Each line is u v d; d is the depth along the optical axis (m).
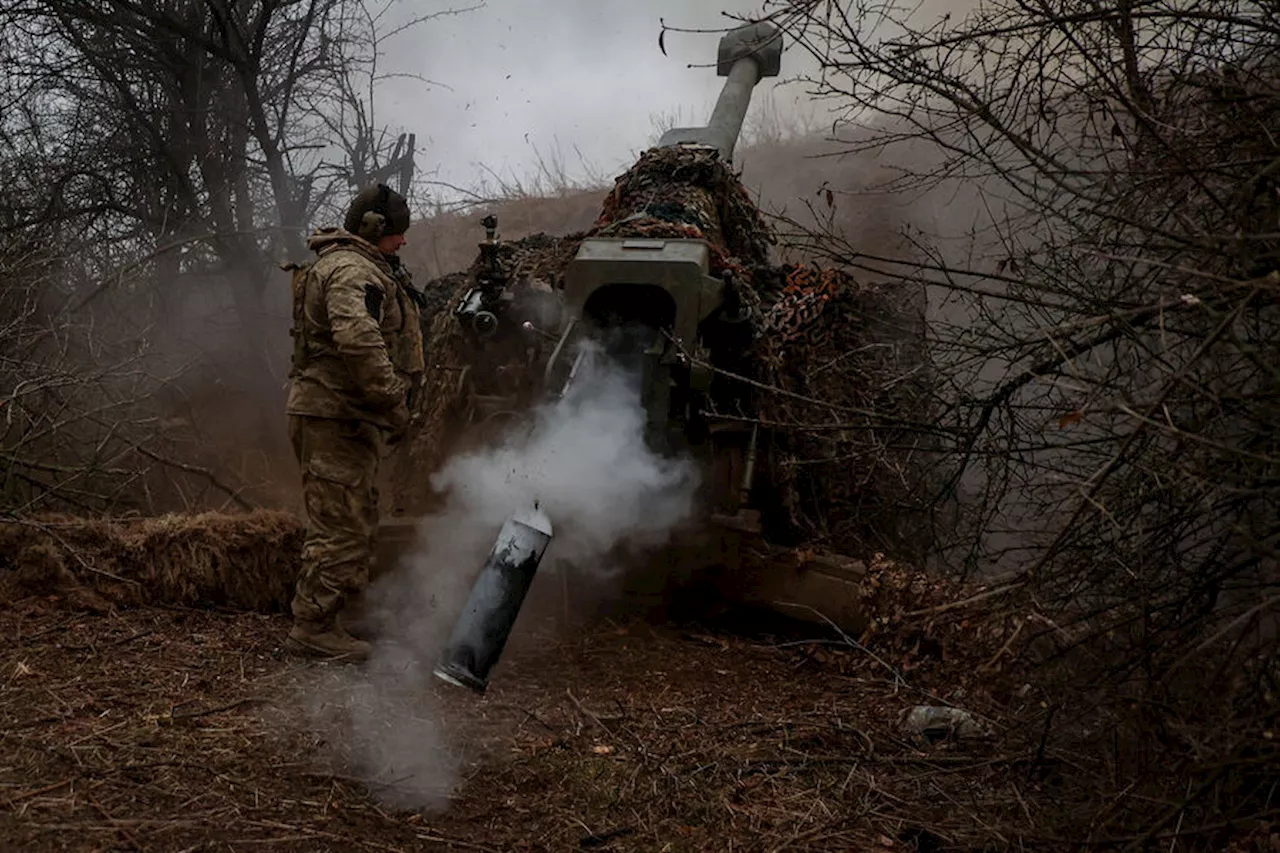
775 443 5.80
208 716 3.99
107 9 8.20
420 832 3.41
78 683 4.15
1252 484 2.98
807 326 5.92
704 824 3.64
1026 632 3.88
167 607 5.09
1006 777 3.94
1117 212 3.77
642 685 4.93
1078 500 3.41
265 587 5.28
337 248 4.80
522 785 3.79
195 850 3.10
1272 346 3.24
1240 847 3.08
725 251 6.34
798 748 4.29
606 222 6.76
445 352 5.86
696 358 5.24
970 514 5.23
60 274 7.40
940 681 4.75
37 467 5.92
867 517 5.80
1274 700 3.02
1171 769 3.27
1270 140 3.17
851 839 3.58
